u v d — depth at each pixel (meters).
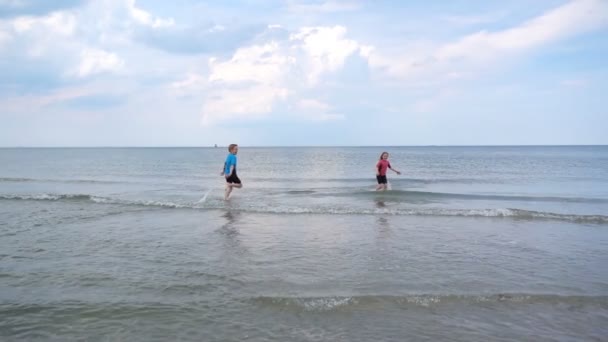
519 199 16.12
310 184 22.30
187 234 9.31
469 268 6.80
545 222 11.07
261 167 40.47
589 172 33.00
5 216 11.55
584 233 9.72
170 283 5.95
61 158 68.19
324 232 9.61
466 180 25.30
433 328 4.59
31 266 6.80
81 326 4.58
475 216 11.94
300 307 5.10
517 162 51.97
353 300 5.30
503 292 5.65
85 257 7.34
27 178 25.78
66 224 10.44
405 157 72.31
